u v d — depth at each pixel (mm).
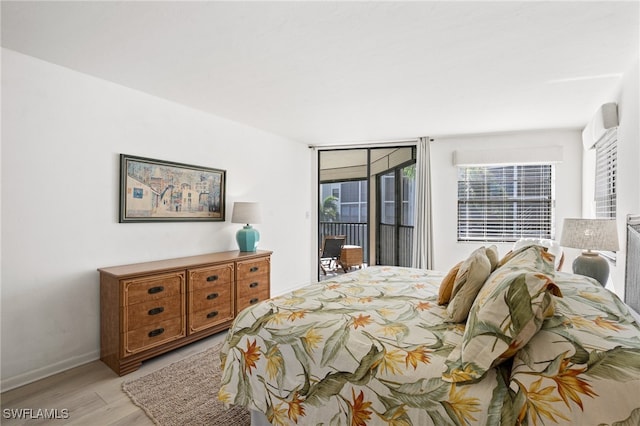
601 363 997
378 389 1262
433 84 2750
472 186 4637
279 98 3123
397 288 2277
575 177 4180
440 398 1129
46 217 2410
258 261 3598
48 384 2275
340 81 2715
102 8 1744
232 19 1838
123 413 1944
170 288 2736
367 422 1263
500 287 1235
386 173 5168
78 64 2436
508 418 1007
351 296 2076
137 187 2949
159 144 3131
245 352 1725
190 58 2322
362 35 2000
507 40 2043
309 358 1495
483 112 3508
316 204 5320
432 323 1618
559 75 2562
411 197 4996
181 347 2898
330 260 5438
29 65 2312
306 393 1466
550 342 1106
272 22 1866
